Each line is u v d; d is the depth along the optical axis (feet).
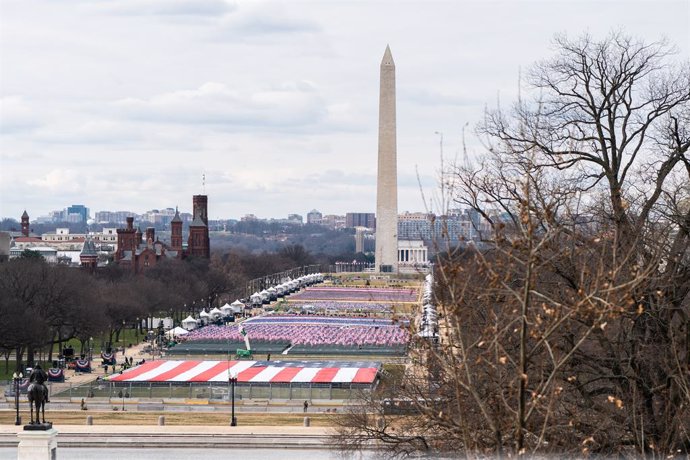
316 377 580.71
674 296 217.15
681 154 235.20
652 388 209.77
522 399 143.64
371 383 557.74
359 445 287.48
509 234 199.82
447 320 164.25
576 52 258.78
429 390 257.55
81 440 414.00
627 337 217.56
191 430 435.53
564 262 201.05
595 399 227.81
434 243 164.04
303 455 381.81
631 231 213.87
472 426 184.85
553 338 185.16
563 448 193.26
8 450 395.75
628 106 246.47
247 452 390.21
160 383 574.56
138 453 392.27
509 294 170.30
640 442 191.01
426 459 261.03
